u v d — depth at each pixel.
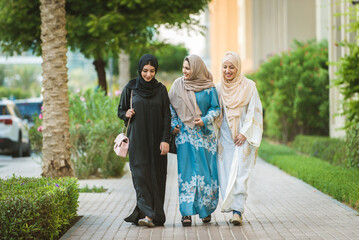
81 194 17.56
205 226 12.42
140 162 12.28
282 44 46.94
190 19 26.92
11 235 10.02
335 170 20.06
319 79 32.59
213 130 12.62
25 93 114.44
